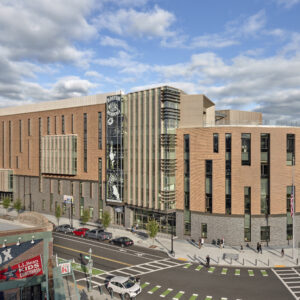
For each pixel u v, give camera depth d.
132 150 54.88
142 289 29.98
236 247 45.28
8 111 80.75
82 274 34.16
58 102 69.25
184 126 51.53
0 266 22.20
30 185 74.56
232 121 73.75
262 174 46.56
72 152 64.50
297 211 47.28
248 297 28.27
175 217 51.22
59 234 53.75
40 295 23.50
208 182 48.19
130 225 56.25
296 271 35.47
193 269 35.94
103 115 60.44
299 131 47.88
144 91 52.84
